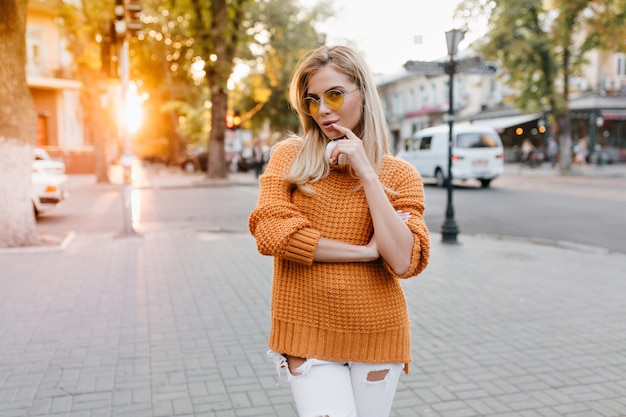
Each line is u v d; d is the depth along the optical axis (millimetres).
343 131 1800
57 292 6055
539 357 4191
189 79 34688
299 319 1851
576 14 23641
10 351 4312
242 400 3490
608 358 4164
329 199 1864
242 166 33969
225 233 10359
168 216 13234
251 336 4676
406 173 1925
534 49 24094
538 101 25031
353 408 1830
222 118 25047
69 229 11188
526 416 3275
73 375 3863
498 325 4945
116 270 7141
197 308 5477
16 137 8367
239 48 30219
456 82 39375
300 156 1919
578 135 33844
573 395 3551
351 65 1880
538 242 9266
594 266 7398
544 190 17609
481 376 3850
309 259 1773
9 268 7242
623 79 32281
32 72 28828
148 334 4723
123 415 3287
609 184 19391
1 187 8398
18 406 3389
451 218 9219
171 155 41938
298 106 1979
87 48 15531
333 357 1827
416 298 5824
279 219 1817
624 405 3412
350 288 1810
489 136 18891
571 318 5145
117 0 9000
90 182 23812
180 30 30156
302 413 1841
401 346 1893
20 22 8031
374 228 1777
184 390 3635
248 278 6723
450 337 4637
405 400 3492
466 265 7449
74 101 34094
